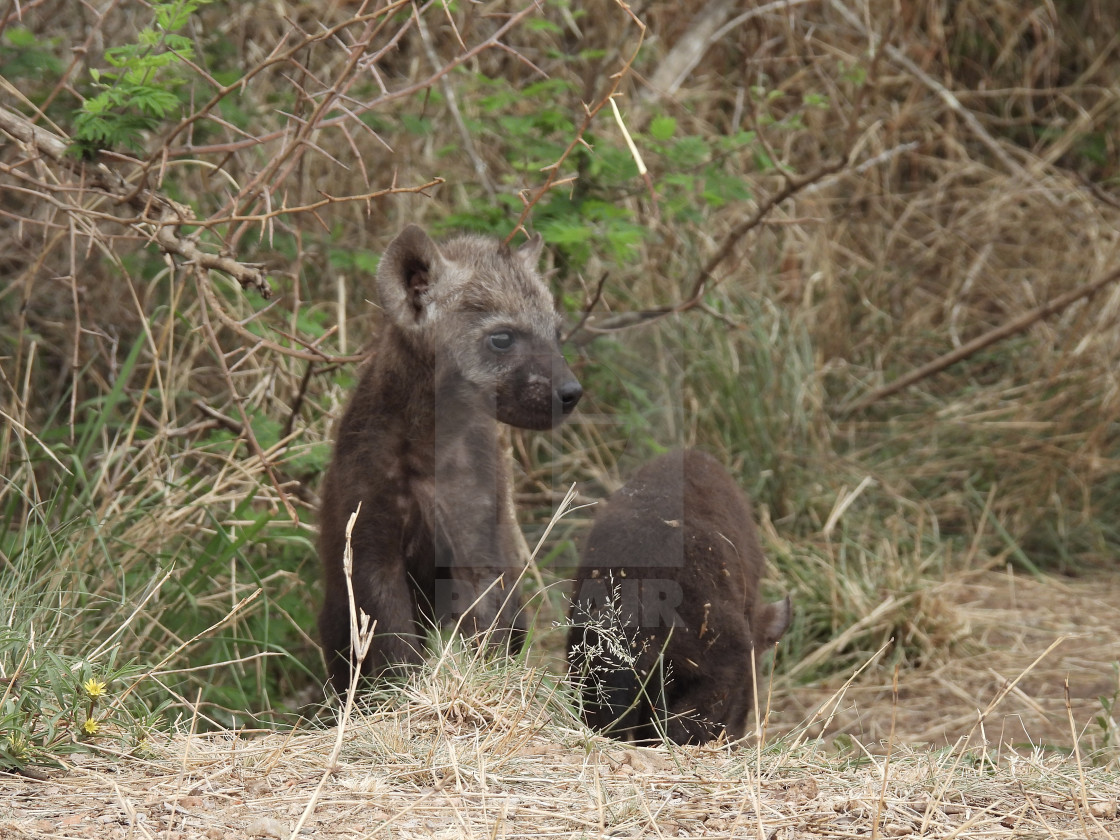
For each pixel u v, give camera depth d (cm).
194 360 1291
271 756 610
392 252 850
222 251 903
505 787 579
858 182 1753
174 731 695
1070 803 593
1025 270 1731
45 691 660
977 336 1728
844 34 1827
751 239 1609
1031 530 1488
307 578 1069
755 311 1516
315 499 1081
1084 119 1839
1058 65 1962
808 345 1530
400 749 625
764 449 1438
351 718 701
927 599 1240
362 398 861
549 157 1223
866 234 1777
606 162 1202
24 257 1241
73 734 629
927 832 544
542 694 725
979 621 1274
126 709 696
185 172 1321
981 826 555
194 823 525
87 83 1172
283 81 1466
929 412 1598
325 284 1395
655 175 1461
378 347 878
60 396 1307
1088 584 1409
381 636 816
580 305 1219
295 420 1127
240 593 1026
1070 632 1256
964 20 1925
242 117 1219
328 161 1443
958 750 704
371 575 829
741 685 805
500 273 880
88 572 922
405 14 1336
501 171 1509
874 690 1136
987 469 1544
